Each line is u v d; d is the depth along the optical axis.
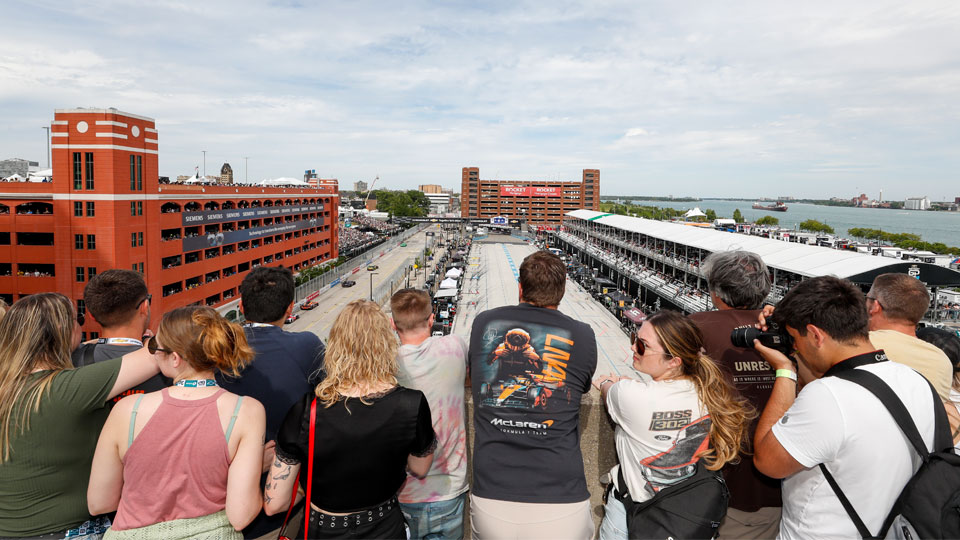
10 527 3.14
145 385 3.63
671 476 3.21
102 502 3.14
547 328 3.36
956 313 40.66
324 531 3.09
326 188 115.06
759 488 3.55
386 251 152.62
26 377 3.12
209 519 3.11
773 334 3.29
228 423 3.06
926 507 2.51
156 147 55.88
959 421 3.37
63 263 49.53
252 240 81.31
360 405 3.04
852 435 2.67
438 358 3.51
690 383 3.27
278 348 3.72
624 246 94.69
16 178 67.94
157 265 56.34
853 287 2.97
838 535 2.78
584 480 3.32
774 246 54.16
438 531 3.63
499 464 3.23
